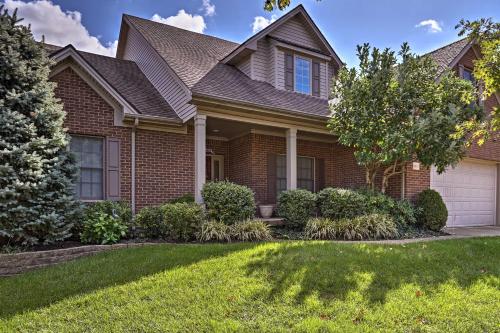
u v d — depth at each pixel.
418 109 9.08
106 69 11.27
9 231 5.96
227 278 4.59
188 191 9.84
